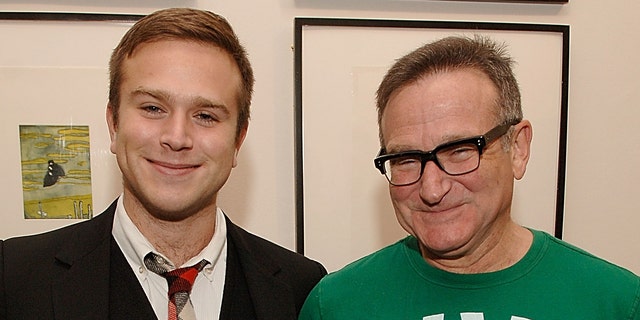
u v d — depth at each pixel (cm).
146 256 99
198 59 94
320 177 144
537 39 148
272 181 146
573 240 154
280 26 143
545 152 150
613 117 153
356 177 145
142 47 94
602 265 95
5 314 91
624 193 155
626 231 155
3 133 136
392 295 100
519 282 93
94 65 137
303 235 145
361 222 146
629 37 153
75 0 137
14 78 135
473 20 148
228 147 97
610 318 89
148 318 96
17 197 137
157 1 139
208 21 97
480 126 88
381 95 96
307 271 116
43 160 137
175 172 94
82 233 101
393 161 95
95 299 93
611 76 153
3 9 135
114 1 138
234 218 146
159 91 91
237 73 99
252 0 142
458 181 89
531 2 148
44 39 135
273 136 145
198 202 96
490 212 91
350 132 144
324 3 144
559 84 149
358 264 109
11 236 138
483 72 91
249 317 104
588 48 152
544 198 151
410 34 144
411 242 106
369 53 143
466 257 97
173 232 100
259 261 110
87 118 138
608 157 154
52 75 136
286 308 106
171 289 98
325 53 142
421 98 89
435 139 88
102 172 139
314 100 142
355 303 101
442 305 95
